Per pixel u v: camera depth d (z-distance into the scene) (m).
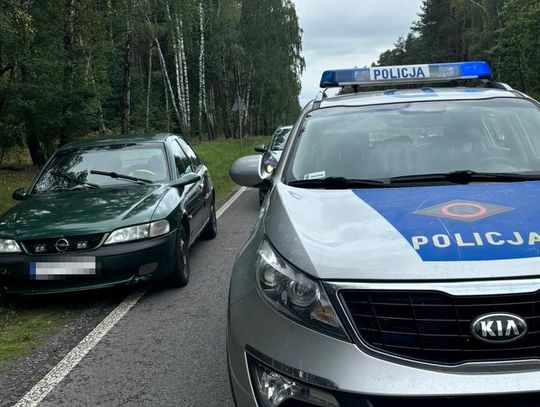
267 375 2.47
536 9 31.53
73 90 16.62
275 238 2.77
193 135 49.06
